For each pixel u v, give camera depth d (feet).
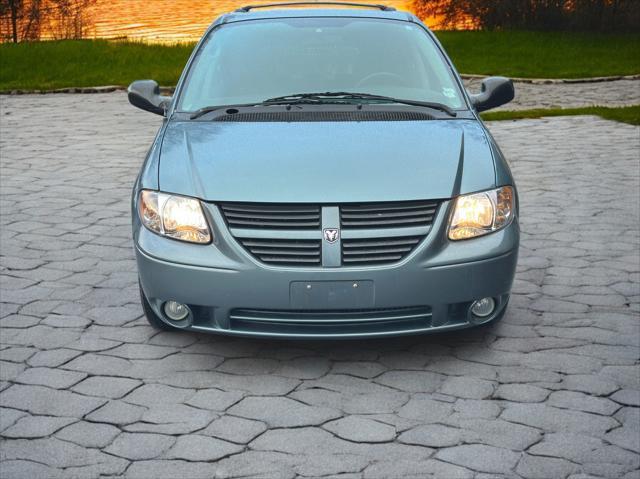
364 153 13.91
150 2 120.88
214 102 16.34
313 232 12.85
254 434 11.87
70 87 51.80
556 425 12.01
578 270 18.57
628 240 20.61
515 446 11.48
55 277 18.39
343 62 17.11
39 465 11.13
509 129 36.11
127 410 12.57
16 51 62.85
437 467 11.00
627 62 62.49
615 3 78.43
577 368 13.82
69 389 13.24
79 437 11.82
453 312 13.50
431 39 18.15
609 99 47.03
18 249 20.33
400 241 12.98
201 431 11.97
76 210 23.77
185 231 13.26
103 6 113.09
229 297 12.98
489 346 14.71
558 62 63.16
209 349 14.70
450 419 12.23
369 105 16.06
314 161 13.67
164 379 13.57
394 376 13.61
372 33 17.90
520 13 81.46
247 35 17.97
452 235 13.20
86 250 20.26
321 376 13.65
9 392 13.14
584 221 22.24
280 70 16.92
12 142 34.42
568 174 27.45
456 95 16.55
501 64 62.49
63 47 64.54
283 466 11.05
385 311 13.10
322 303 12.84
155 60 61.21
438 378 13.52
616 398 12.76
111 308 16.62
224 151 14.15
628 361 14.05
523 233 21.30
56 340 15.10
